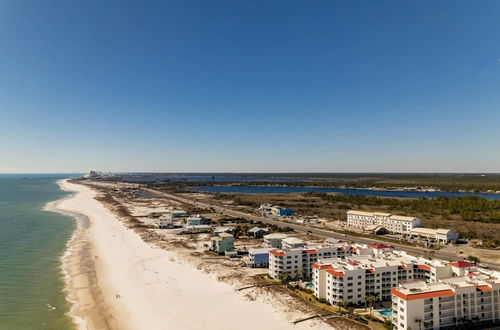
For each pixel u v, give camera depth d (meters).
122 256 143.38
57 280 113.25
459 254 149.88
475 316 79.19
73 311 89.81
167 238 183.12
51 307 91.94
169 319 84.69
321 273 95.50
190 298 97.81
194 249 158.00
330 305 91.25
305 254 115.94
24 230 195.88
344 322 80.62
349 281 90.94
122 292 103.12
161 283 110.50
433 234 178.00
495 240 168.62
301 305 90.50
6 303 93.69
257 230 188.00
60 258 139.75
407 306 74.44
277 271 112.75
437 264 100.31
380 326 79.19
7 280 111.88
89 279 114.62
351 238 183.38
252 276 116.00
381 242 173.25
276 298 95.19
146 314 87.88
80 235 187.25
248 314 86.50
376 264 98.31
